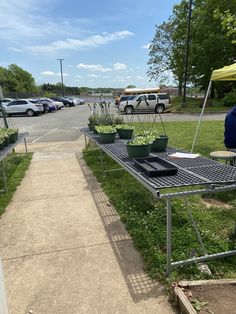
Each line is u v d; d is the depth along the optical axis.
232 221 3.48
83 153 7.86
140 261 2.82
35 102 25.00
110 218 3.81
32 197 4.72
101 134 5.14
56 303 2.32
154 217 3.64
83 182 5.40
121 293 2.40
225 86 24.92
